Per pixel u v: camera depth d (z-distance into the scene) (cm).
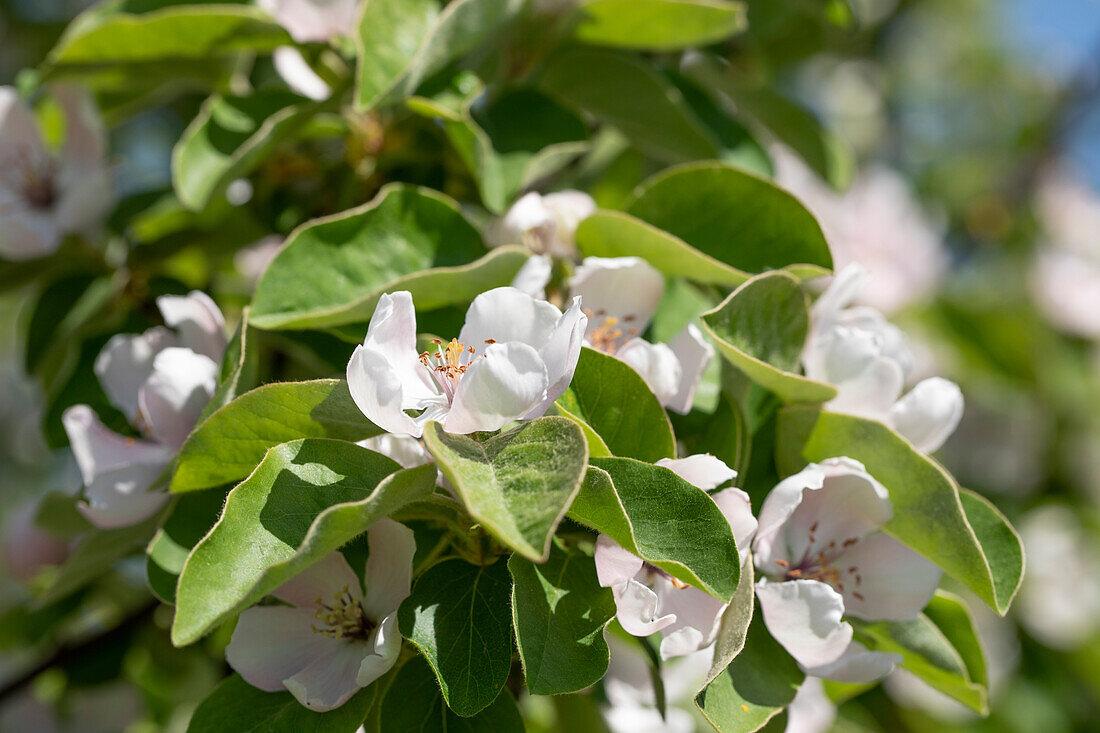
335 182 52
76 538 52
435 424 40
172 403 45
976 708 45
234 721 41
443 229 47
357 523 39
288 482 40
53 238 52
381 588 42
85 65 51
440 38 46
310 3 50
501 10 47
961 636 45
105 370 47
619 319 45
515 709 42
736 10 50
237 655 42
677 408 43
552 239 47
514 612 40
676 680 53
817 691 51
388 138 51
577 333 40
